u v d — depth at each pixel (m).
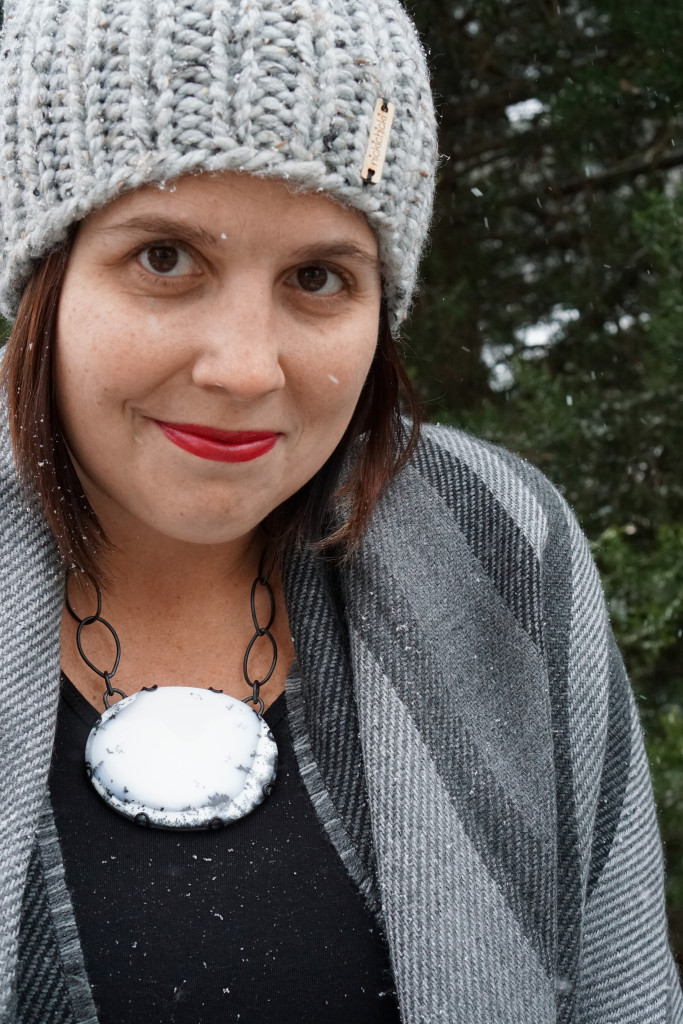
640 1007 1.30
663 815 2.53
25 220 1.03
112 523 1.16
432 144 1.13
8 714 1.06
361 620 1.26
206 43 0.95
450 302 3.25
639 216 2.75
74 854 1.06
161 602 1.20
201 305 0.99
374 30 1.02
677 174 3.32
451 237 3.36
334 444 1.13
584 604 1.40
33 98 0.99
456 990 1.13
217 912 1.07
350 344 1.06
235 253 0.97
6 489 1.15
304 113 0.97
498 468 1.48
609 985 1.30
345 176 0.99
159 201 0.95
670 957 1.37
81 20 0.97
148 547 1.18
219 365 0.98
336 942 1.11
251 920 1.08
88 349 1.00
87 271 1.00
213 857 1.09
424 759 1.20
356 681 1.23
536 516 1.44
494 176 3.40
